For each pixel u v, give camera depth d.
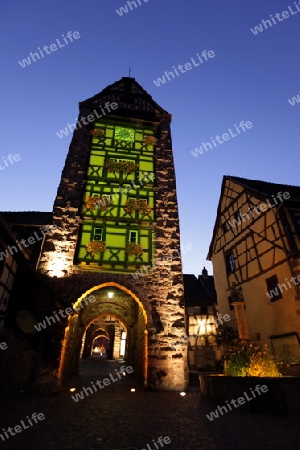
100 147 13.91
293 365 10.34
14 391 8.09
